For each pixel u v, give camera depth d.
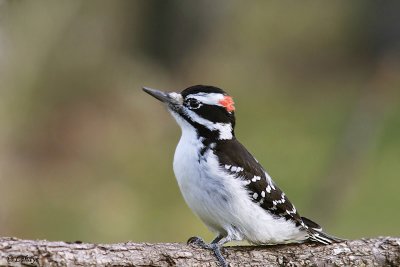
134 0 25.22
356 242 7.17
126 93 21.22
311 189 17.02
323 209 13.44
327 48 27.92
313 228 7.37
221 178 7.26
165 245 6.73
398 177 18.27
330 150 19.17
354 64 27.30
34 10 17.44
